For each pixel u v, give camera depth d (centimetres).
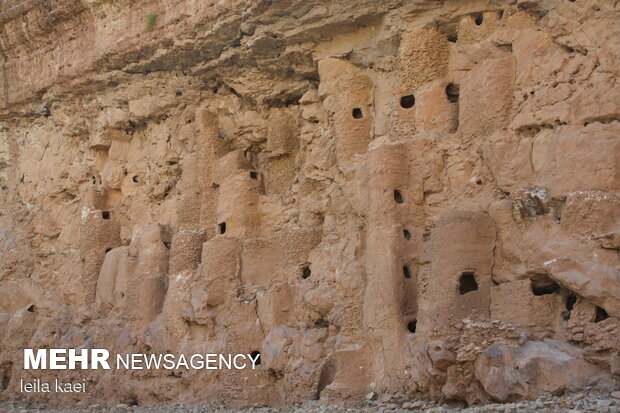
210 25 1489
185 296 1502
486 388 1007
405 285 1189
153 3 1611
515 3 1212
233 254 1458
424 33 1286
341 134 1363
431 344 1086
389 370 1150
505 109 1162
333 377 1233
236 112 1605
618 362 947
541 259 1052
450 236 1113
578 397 931
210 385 1407
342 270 1262
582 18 1121
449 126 1249
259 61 1495
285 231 1405
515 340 1018
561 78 1112
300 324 1320
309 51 1428
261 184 1528
